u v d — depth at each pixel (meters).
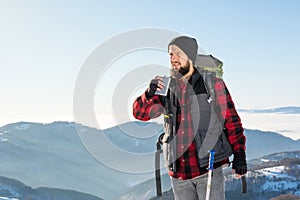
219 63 2.36
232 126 2.34
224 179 2.42
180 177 2.40
